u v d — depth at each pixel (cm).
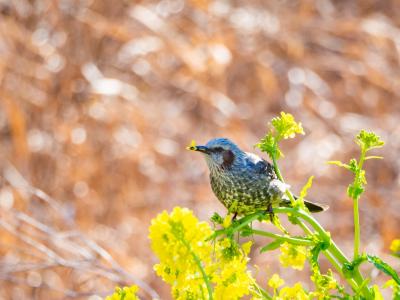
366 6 1761
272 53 1569
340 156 1467
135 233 1323
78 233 1084
